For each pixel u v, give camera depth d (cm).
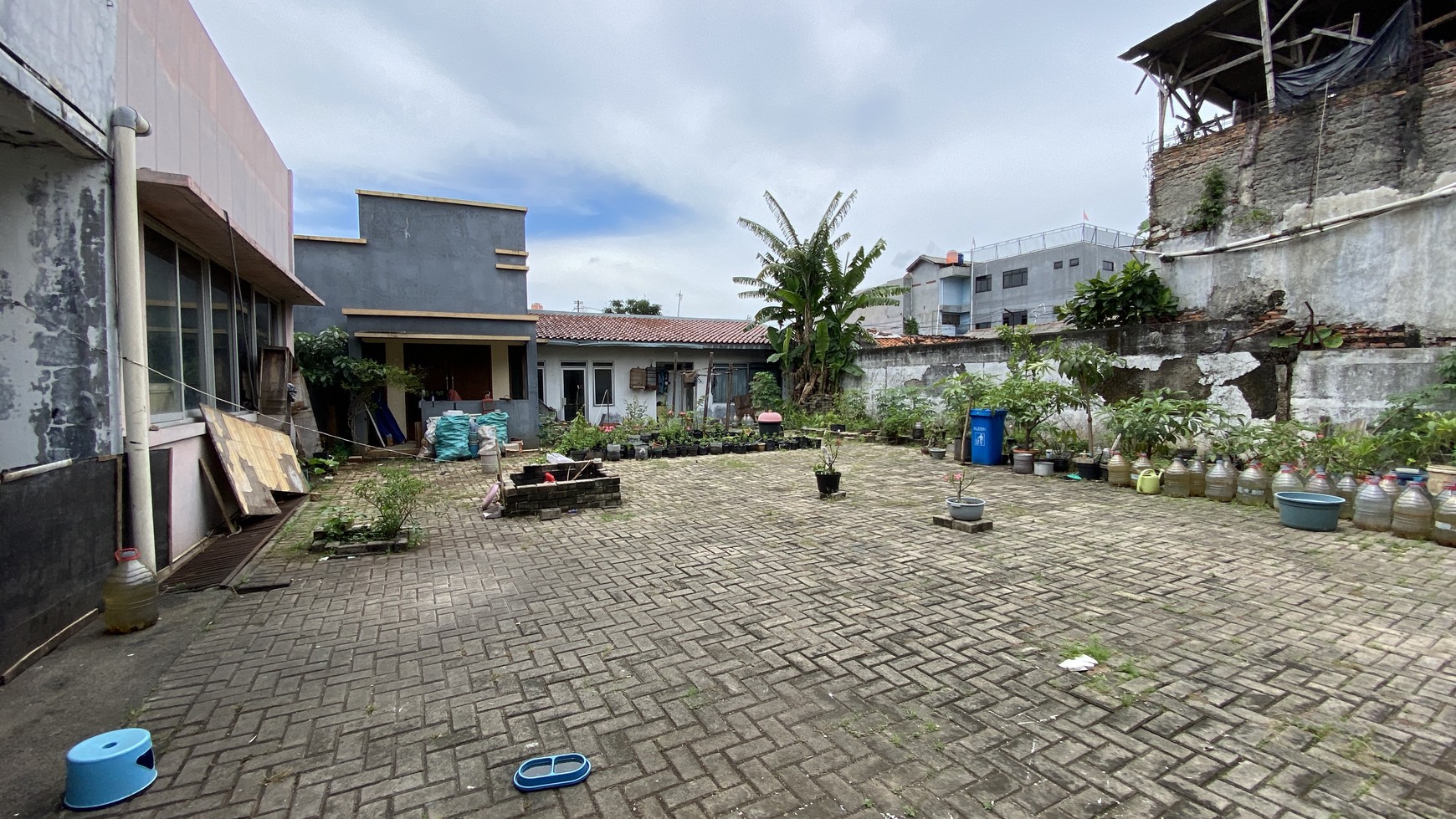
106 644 342
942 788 221
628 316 1992
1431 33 1019
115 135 398
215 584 440
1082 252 2566
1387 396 762
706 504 724
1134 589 423
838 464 1031
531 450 1305
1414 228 838
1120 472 798
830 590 426
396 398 1299
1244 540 544
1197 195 1119
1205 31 1114
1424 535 532
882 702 280
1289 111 998
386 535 546
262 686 297
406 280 1261
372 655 331
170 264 543
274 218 872
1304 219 974
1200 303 1095
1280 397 864
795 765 235
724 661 321
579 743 250
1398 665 311
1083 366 880
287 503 724
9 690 291
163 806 215
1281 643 337
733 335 1850
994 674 305
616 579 454
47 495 332
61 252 379
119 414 404
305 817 209
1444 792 217
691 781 226
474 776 230
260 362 818
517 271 1348
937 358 1394
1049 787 222
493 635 356
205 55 597
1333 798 215
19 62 304
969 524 578
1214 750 243
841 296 1589
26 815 211
